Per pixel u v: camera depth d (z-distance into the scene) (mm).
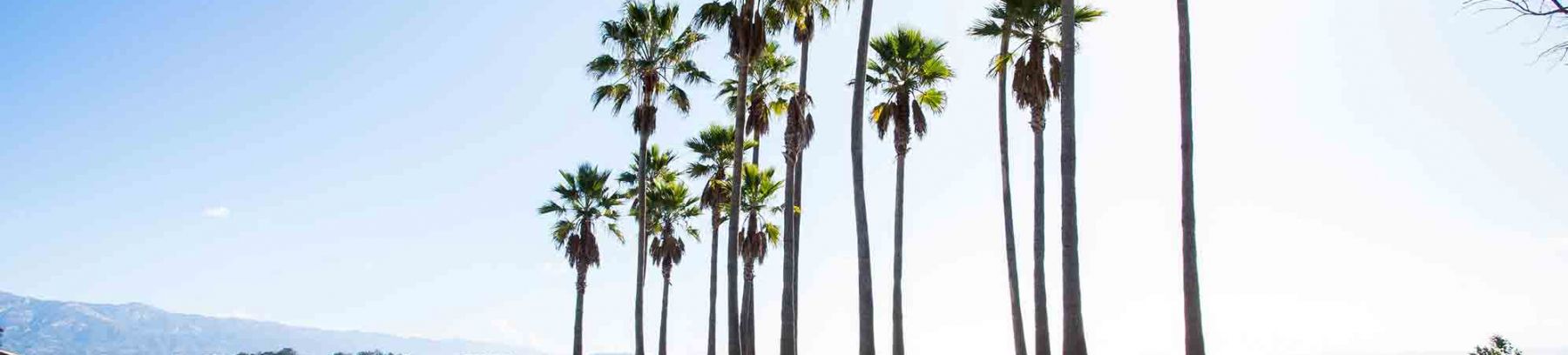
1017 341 22094
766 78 28922
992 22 22438
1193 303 13117
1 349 17500
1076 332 15070
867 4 18453
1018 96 21969
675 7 29328
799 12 22625
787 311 20562
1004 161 22984
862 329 17156
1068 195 15664
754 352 33312
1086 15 21594
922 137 25344
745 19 22156
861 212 17578
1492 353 17016
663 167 40375
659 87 29234
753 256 34188
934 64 25094
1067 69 16188
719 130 36219
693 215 40031
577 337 37250
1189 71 14164
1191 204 13539
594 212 39000
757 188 34812
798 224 29938
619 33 29047
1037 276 19500
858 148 17812
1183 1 14570
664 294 38562
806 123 28969
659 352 37562
